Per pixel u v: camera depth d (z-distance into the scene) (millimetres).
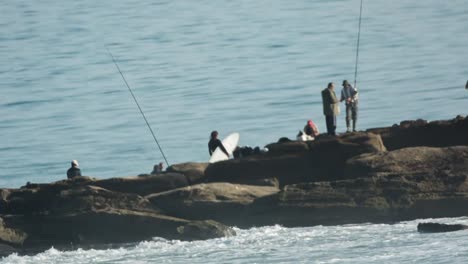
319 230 134250
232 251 127812
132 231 137000
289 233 133750
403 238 128125
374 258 120750
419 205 135125
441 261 118188
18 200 141625
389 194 135750
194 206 137750
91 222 137875
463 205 134375
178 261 125000
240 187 139500
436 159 138250
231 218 137375
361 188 136375
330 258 122062
